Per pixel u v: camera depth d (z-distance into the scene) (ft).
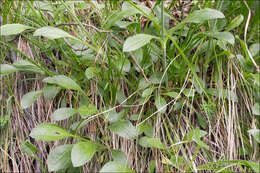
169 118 3.02
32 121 3.08
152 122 2.91
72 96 3.08
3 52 3.05
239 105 3.23
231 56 2.78
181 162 2.40
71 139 2.90
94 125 2.87
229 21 3.45
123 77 2.74
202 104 2.98
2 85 3.05
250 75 2.93
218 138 2.98
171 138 2.90
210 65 3.30
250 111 3.15
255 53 3.19
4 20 2.90
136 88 2.80
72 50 2.74
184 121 3.02
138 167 2.79
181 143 2.60
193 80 2.77
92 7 3.13
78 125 2.34
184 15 3.48
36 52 3.11
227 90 3.05
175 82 3.01
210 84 3.14
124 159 2.27
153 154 2.75
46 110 3.07
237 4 3.38
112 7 3.38
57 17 3.07
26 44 3.16
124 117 2.79
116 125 2.31
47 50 2.72
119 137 2.84
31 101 2.55
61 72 3.05
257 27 3.36
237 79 3.11
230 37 2.51
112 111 2.53
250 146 3.02
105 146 2.58
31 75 3.15
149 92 2.62
